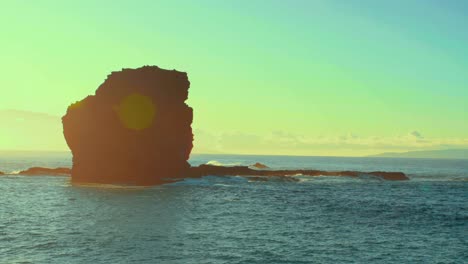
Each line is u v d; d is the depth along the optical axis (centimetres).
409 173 16950
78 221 5212
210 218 5606
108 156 9950
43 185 9275
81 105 10331
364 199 8038
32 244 4075
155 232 4659
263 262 3666
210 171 11506
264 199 7675
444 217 6134
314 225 5291
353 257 3888
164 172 10219
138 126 9969
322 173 13050
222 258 3744
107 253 3803
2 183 9644
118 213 5800
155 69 10425
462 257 3972
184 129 10594
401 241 4531
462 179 13275
